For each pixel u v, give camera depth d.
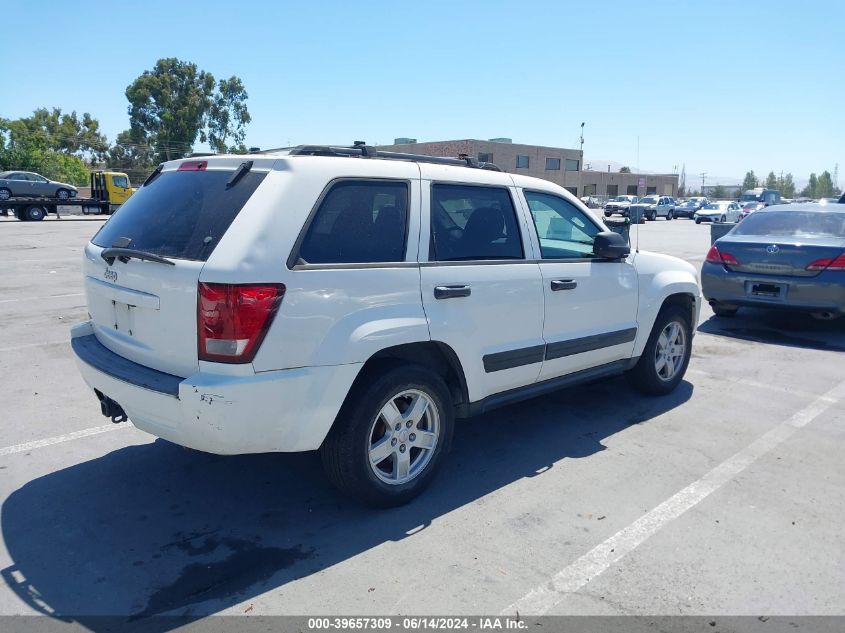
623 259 5.41
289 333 3.35
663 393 6.13
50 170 56.28
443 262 4.05
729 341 8.48
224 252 3.29
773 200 49.75
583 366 5.12
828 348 8.10
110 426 5.25
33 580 3.26
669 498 4.13
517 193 4.68
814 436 5.18
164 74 68.81
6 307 9.95
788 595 3.16
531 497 4.13
